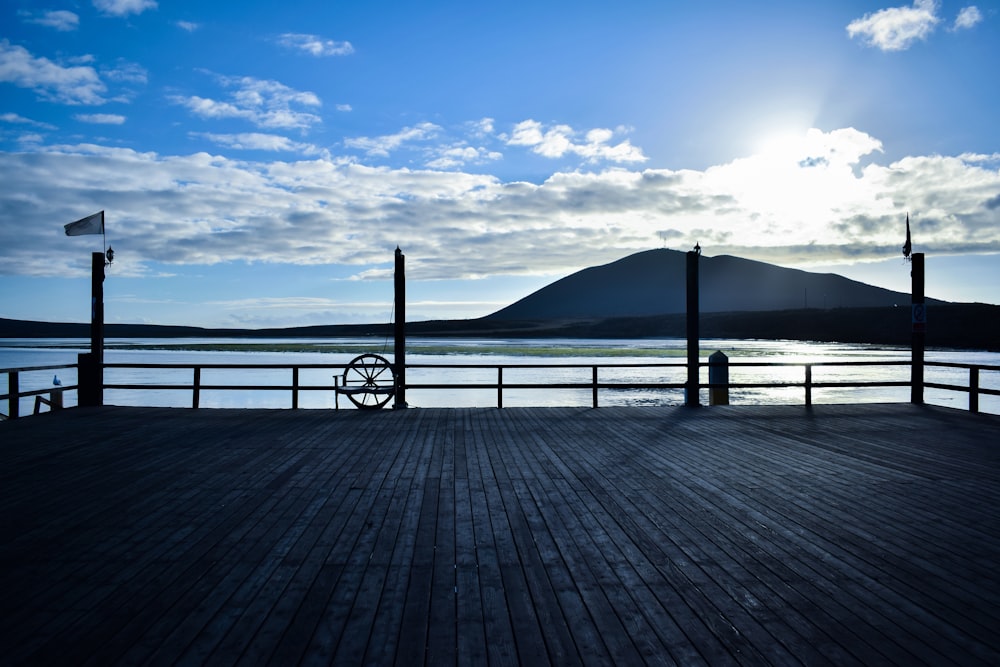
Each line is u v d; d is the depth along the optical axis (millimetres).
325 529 5699
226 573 4684
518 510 6277
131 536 5523
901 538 5434
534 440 10141
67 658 3461
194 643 3631
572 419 12352
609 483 7352
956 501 6594
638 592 4328
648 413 13180
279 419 12438
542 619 3928
